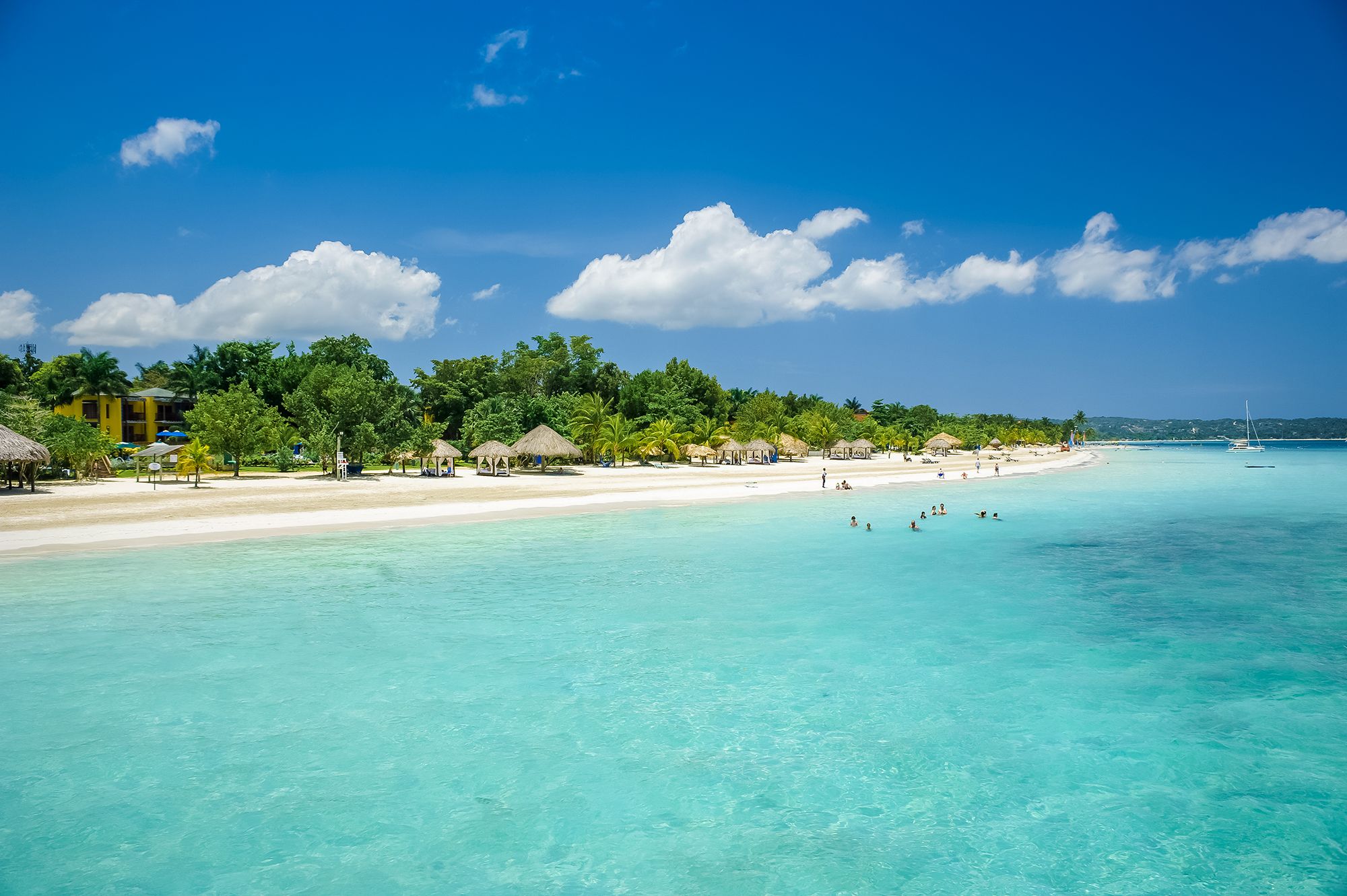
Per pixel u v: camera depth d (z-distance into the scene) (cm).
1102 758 1093
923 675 1435
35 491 4119
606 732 1172
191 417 5566
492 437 6888
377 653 1545
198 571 2300
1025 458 13312
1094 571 2473
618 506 4172
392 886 794
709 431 9175
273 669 1441
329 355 8000
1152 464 12144
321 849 862
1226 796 987
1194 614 1895
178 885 796
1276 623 1816
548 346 10506
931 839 886
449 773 1040
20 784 1001
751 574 2383
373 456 5900
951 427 15950
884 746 1129
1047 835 898
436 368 9206
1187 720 1227
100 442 5134
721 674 1435
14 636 1627
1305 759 1088
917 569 2483
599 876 813
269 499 4009
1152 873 824
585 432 7638
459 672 1439
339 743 1130
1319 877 816
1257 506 4709
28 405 4991
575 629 1730
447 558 2584
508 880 806
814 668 1472
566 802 966
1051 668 1473
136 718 1214
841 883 800
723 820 927
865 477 7150
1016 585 2239
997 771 1054
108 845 866
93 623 1734
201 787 998
